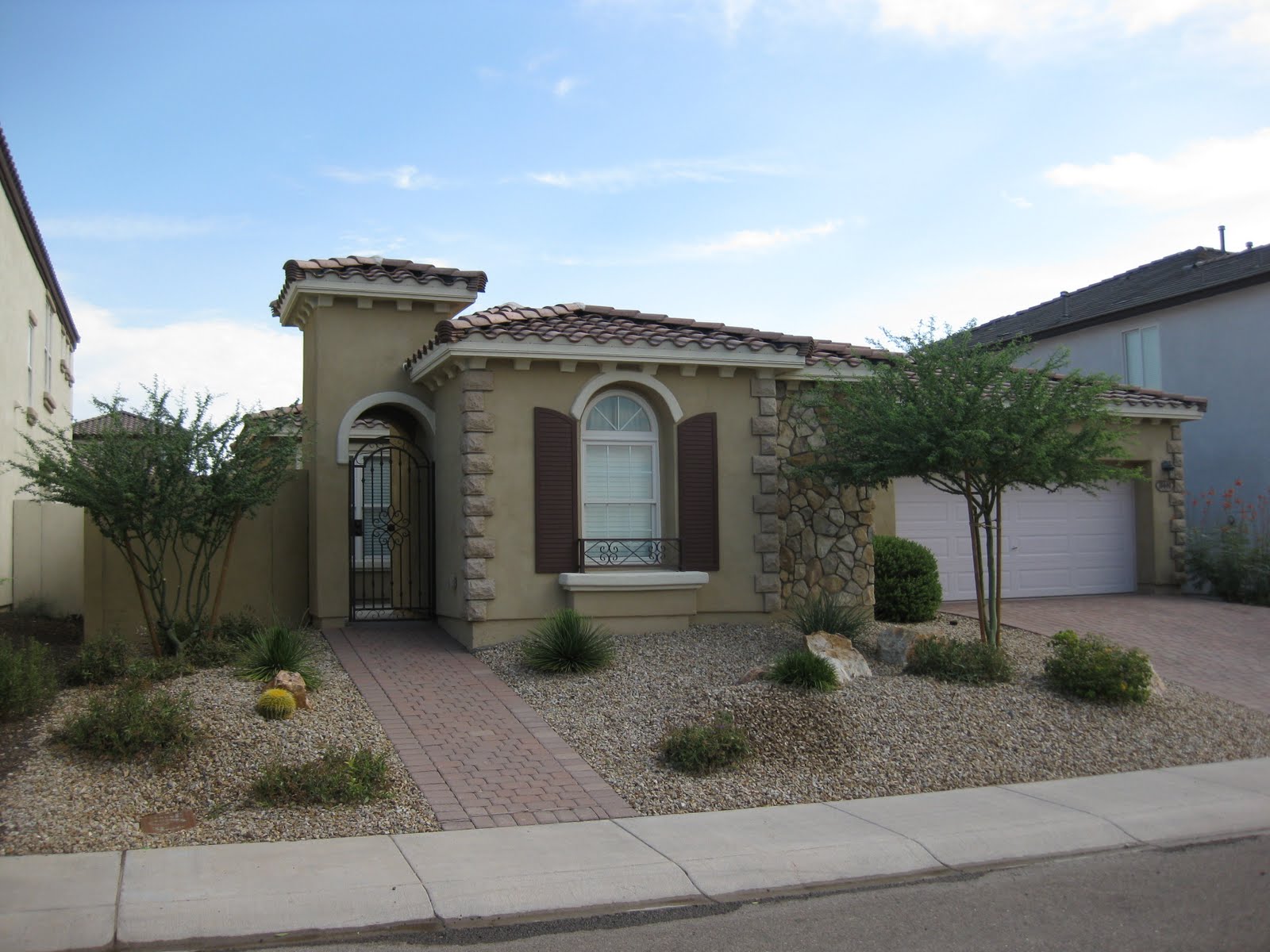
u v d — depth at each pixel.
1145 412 19.16
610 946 5.82
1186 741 10.52
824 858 7.23
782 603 15.10
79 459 12.20
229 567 14.82
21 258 17.36
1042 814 8.29
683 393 14.41
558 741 9.82
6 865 6.66
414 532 16.31
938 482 13.71
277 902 6.21
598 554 14.12
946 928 6.08
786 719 9.94
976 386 12.40
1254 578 18.28
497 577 13.42
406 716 10.41
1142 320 23.86
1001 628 15.52
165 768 8.30
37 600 16.56
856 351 16.25
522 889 6.54
